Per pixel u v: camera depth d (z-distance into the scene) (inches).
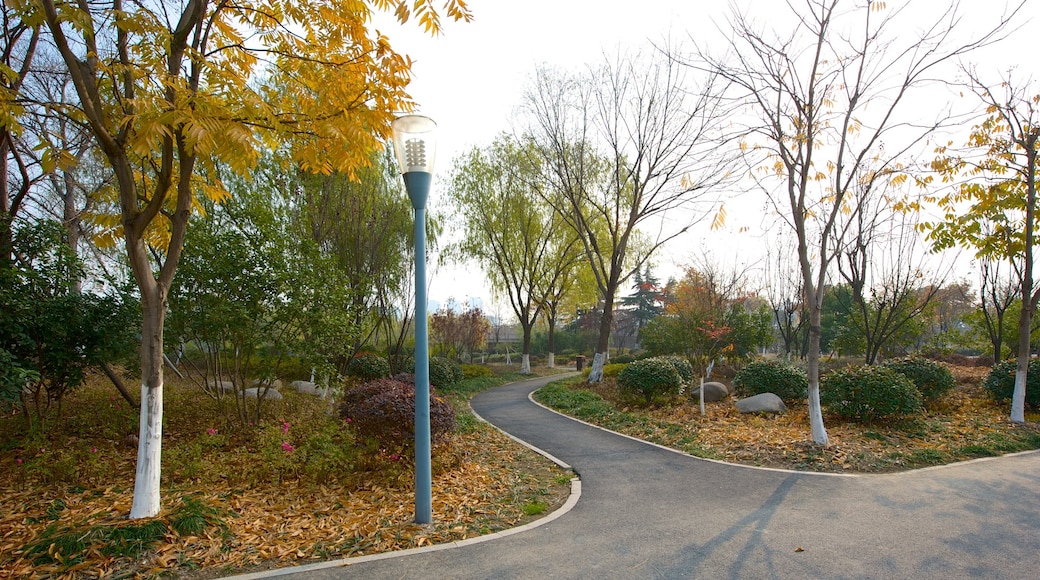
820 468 247.3
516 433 365.1
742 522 180.7
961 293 698.8
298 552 157.8
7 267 255.8
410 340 787.4
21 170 315.0
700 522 181.9
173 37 177.2
